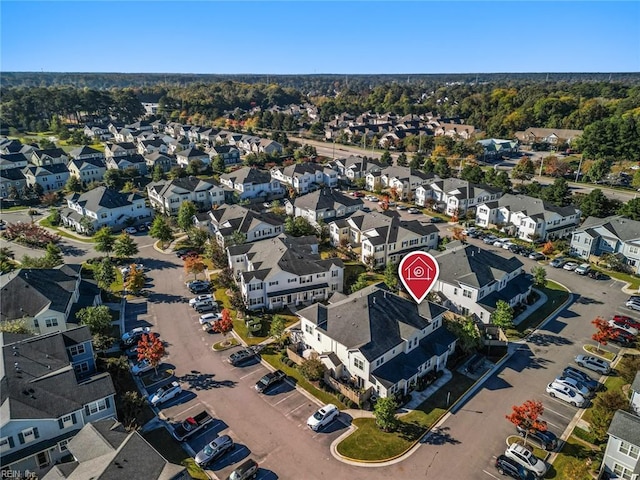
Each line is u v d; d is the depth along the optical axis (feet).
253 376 166.30
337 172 460.14
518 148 595.88
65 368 145.18
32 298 187.11
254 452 131.54
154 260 270.87
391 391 151.12
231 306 215.51
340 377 164.14
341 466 126.41
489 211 318.04
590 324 200.13
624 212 303.68
